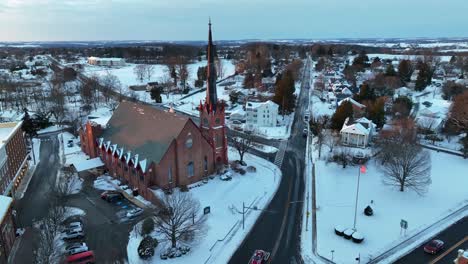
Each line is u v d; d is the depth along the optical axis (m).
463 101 117.12
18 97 158.50
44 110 141.62
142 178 72.38
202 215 65.62
